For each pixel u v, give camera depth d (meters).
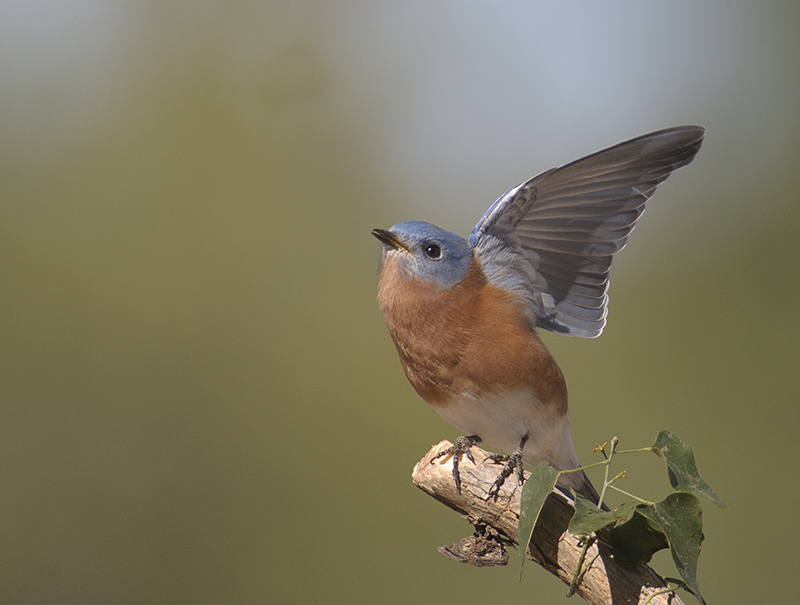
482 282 6.56
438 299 6.40
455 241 6.56
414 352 6.52
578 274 6.85
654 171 6.38
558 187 6.48
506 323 6.37
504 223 6.73
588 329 6.90
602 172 6.34
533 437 6.51
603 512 4.48
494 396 6.36
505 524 5.37
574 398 14.85
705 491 4.60
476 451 5.82
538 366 6.32
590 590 4.82
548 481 4.64
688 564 4.33
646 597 4.67
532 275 6.86
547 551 5.05
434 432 14.22
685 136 6.14
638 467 14.14
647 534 4.73
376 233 6.62
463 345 6.35
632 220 6.59
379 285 6.84
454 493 5.55
